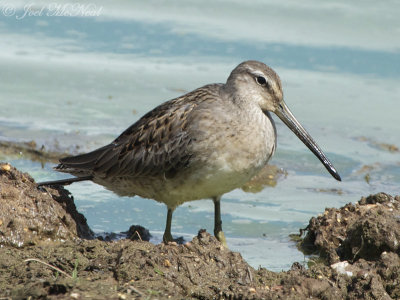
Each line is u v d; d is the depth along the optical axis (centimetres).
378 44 2097
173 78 1947
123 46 2120
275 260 1091
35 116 1692
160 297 854
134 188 1167
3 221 1034
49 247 996
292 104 1830
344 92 1908
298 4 2288
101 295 834
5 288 865
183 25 2180
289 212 1296
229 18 2261
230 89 1105
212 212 1296
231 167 1079
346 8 2269
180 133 1090
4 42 2144
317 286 915
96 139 1586
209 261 965
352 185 1442
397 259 976
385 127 1728
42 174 1393
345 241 1074
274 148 1137
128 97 1828
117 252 969
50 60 2039
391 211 1094
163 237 1138
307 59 2025
